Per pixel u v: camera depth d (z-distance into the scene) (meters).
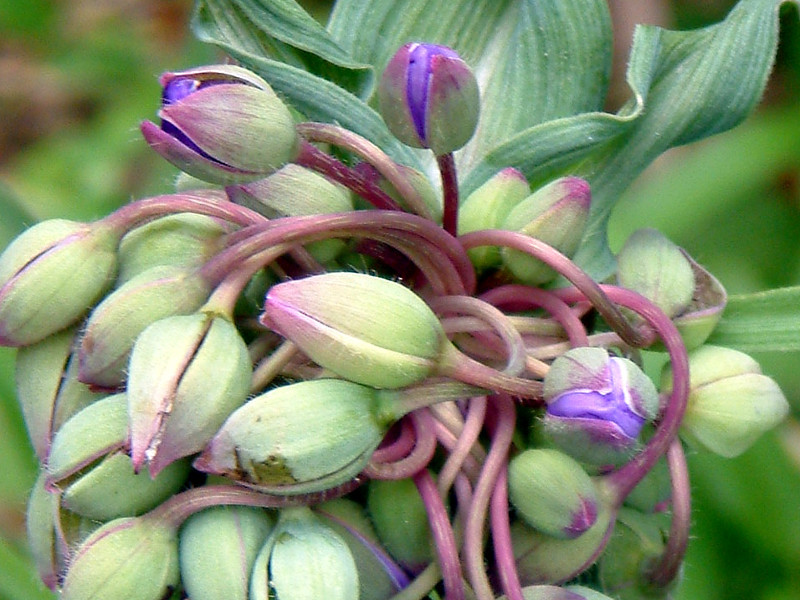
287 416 0.11
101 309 0.11
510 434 0.11
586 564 0.11
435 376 0.11
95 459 0.11
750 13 0.13
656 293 0.12
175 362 0.11
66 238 0.12
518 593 0.11
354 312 0.11
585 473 0.11
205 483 0.11
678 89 0.14
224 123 0.11
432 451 0.11
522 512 0.11
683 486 0.12
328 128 0.12
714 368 0.12
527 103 0.14
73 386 0.12
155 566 0.11
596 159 0.14
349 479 0.11
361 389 0.11
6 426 0.17
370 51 0.14
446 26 0.14
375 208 0.12
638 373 0.11
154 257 0.12
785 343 0.13
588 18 0.14
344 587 0.11
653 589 0.12
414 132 0.11
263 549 0.11
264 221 0.12
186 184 0.13
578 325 0.12
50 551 0.12
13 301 0.12
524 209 0.12
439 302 0.12
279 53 0.14
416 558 0.11
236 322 0.12
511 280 0.12
